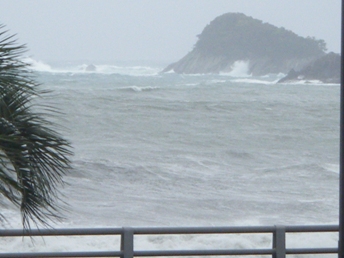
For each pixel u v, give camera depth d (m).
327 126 78.06
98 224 24.83
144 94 111.62
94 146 52.25
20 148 7.04
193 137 63.00
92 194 31.55
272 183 37.03
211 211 28.56
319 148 58.03
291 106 103.12
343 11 8.35
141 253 8.98
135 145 54.69
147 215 27.30
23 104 7.29
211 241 19.00
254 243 19.05
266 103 104.50
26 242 18.06
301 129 74.00
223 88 143.12
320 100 120.81
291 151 55.06
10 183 6.96
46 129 7.29
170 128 70.12
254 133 68.69
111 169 38.97
